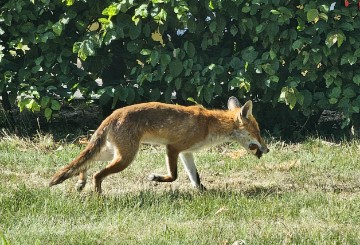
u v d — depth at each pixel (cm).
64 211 1341
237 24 1978
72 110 2248
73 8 1927
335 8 1900
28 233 1199
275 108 2023
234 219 1307
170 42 1931
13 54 2000
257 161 1762
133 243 1155
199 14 1927
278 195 1474
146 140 1502
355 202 1398
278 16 1852
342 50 1888
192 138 1522
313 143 1923
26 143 1916
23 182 1554
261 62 1892
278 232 1209
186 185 1592
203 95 1900
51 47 1950
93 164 1606
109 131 1462
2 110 2055
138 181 1612
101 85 2016
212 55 1989
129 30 1911
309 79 1906
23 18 1919
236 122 1572
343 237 1184
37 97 1903
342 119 2105
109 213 1326
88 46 1886
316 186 1564
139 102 2006
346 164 1734
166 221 1287
